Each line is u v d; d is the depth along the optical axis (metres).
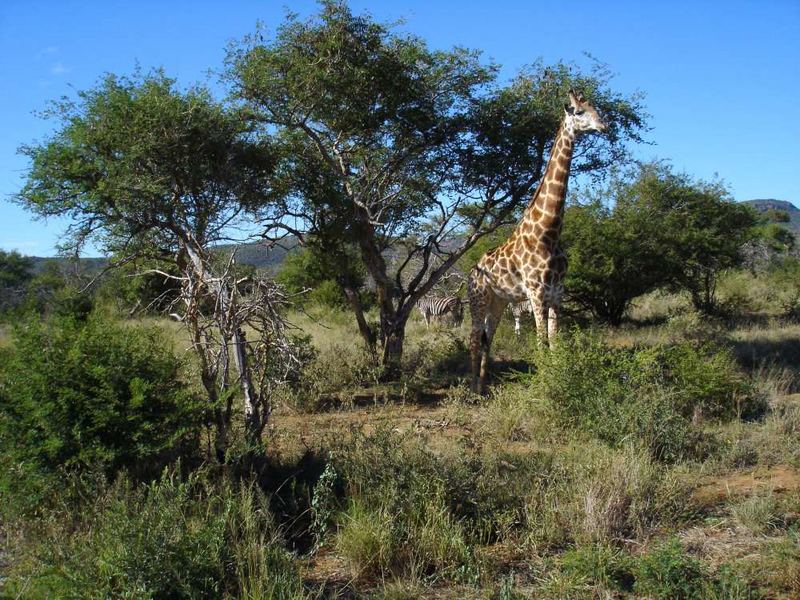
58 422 4.67
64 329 5.05
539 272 9.04
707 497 5.21
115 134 8.26
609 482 4.99
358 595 3.94
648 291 16.56
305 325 17.02
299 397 8.48
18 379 4.72
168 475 4.86
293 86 9.38
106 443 4.78
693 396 7.36
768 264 26.78
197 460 5.31
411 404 9.09
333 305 20.83
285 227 10.80
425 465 5.08
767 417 7.14
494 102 10.57
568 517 4.72
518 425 7.10
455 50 10.38
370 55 9.81
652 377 7.27
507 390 7.98
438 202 11.66
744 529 4.64
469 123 10.63
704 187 16.95
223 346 5.51
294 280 20.91
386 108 10.20
